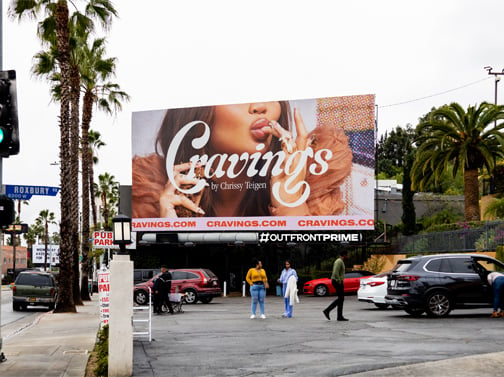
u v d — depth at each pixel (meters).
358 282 36.84
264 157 46.03
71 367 11.28
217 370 10.37
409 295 18.75
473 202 37.97
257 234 45.34
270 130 46.03
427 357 11.00
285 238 45.19
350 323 18.06
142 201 48.66
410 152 95.88
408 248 40.47
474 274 18.89
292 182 45.25
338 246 46.84
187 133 48.00
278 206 45.47
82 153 40.09
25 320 26.89
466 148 36.78
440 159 38.31
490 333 14.47
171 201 48.03
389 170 100.12
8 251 105.88
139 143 49.06
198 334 15.97
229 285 47.53
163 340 14.73
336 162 44.41
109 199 87.69
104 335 14.56
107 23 30.27
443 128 38.19
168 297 24.48
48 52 32.62
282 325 18.02
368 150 43.78
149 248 49.09
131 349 9.95
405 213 45.47
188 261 48.66
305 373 9.84
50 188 17.22
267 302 34.62
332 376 9.52
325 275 45.12
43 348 14.25
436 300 18.73
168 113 48.50
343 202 44.16
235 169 46.66
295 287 21.27
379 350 12.05
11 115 10.65
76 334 17.86
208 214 47.06
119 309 9.91
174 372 10.24
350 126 44.25
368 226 43.66
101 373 10.27
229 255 48.03
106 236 19.92
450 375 9.30
